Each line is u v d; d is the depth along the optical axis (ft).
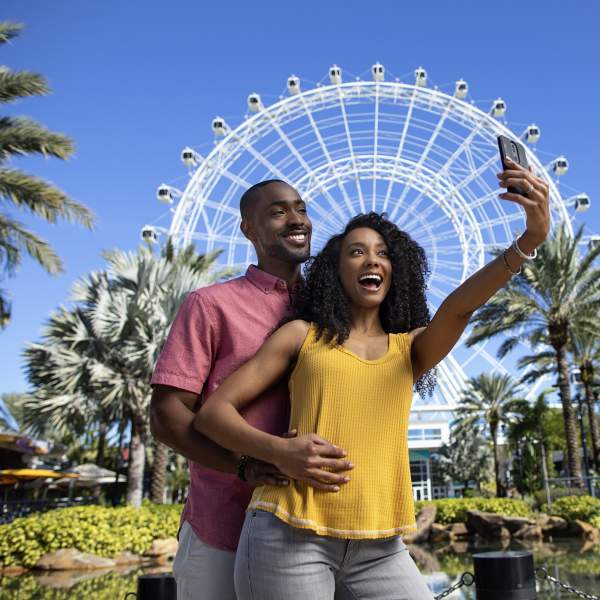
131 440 55.67
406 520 5.94
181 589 7.00
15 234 38.45
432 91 117.19
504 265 5.92
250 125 115.85
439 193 117.29
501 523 61.11
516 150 6.22
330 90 117.50
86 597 28.25
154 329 51.01
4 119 37.58
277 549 5.65
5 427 96.63
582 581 27.86
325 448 5.65
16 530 41.86
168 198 112.06
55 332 54.29
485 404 117.29
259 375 6.27
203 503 6.86
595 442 74.79
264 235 8.00
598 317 64.13
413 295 7.24
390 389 6.11
